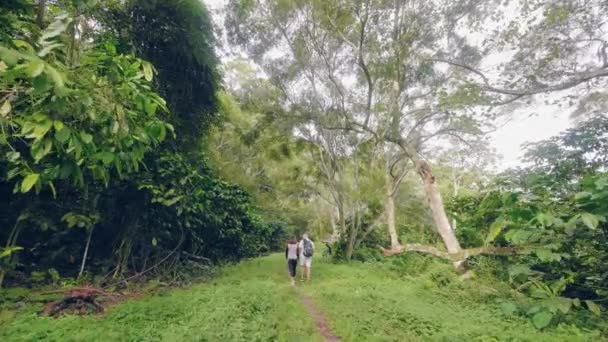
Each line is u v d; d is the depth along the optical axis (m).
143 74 2.38
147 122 2.57
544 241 5.79
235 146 20.25
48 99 1.91
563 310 4.95
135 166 2.63
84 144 2.25
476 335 4.72
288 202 24.34
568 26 7.18
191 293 7.21
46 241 7.27
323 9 10.37
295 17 11.41
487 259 8.11
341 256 14.92
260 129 14.80
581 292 6.11
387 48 10.26
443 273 8.51
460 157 14.56
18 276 6.67
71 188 7.23
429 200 9.05
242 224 14.27
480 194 10.26
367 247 16.66
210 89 11.12
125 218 8.53
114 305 6.37
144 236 8.80
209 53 10.05
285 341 4.61
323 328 5.52
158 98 2.44
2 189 6.46
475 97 8.27
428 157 14.20
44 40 2.08
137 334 4.76
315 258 16.73
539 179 6.66
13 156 2.29
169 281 8.59
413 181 17.00
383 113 11.48
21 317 5.14
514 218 5.80
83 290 6.18
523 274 6.59
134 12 8.26
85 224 7.07
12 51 1.57
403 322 5.41
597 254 5.72
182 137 10.71
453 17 8.99
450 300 6.79
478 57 9.11
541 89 7.77
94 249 8.31
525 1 7.39
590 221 4.57
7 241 6.54
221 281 8.98
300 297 7.73
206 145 13.39
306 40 12.01
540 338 4.53
